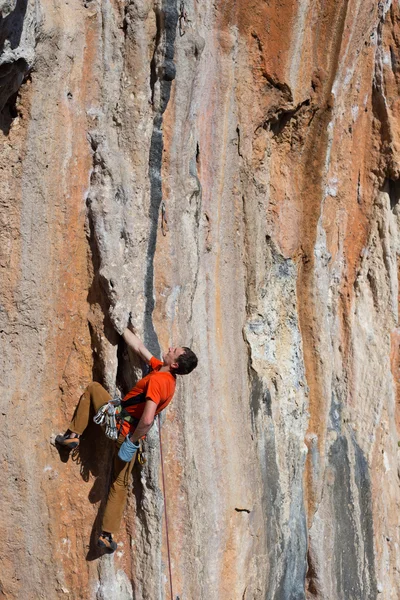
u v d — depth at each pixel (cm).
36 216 669
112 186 696
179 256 778
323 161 984
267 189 934
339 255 1133
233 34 845
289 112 934
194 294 814
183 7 739
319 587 1003
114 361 714
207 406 827
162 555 770
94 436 726
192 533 800
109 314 701
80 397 715
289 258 973
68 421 713
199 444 815
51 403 703
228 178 871
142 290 724
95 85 696
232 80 852
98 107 700
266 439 915
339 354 1136
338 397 1105
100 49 695
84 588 736
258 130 913
